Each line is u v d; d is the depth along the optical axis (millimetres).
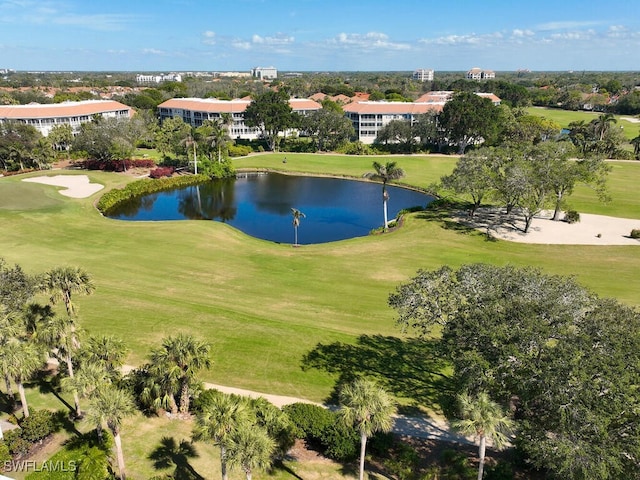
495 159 72375
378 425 22250
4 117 136500
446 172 114500
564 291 27297
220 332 38625
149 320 40156
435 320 30672
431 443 27422
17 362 25625
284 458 26156
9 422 28188
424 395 32062
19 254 55594
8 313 29094
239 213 85875
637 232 65938
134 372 31078
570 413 20953
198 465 25328
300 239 71938
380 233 71375
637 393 20625
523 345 23609
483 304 26828
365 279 52156
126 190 94188
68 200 82438
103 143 108188
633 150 134000
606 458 19844
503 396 24812
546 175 67000
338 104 194375
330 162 126625
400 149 138750
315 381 33125
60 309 41000
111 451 25938
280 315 42375
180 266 54250
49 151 110062
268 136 144500
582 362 21453
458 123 127438
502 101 192750
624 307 26250
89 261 54375
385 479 24859
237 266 55156
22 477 24312
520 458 25031
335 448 25891
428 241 65938
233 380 32812
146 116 160125
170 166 116312
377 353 36844
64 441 27094
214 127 125000
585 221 73688
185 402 29359
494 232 69250
